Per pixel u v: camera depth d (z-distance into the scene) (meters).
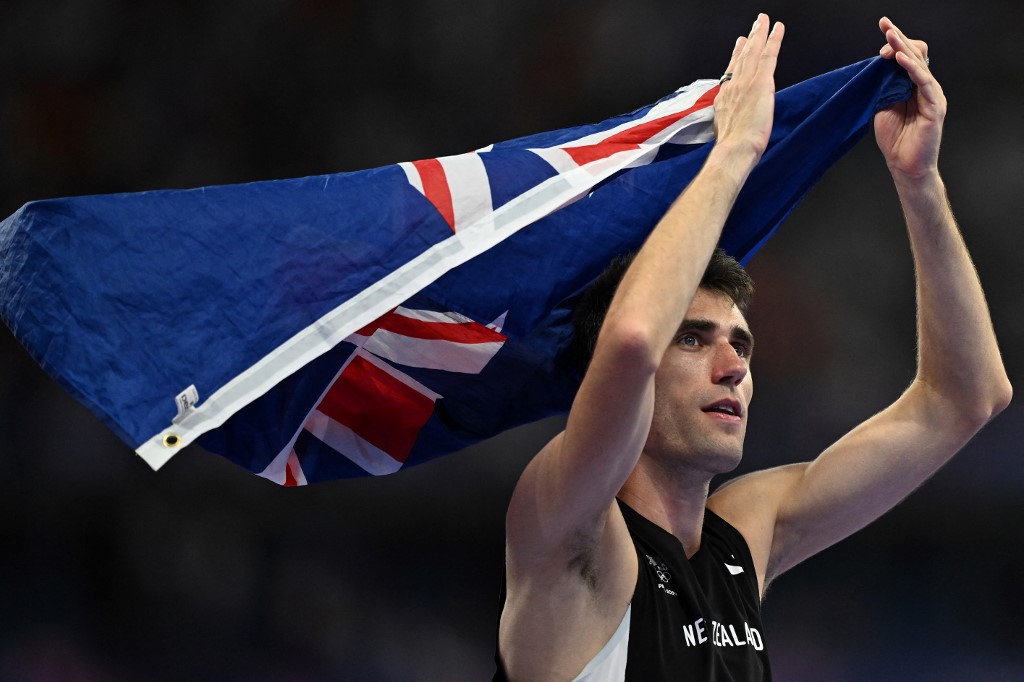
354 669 28.50
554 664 8.55
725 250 10.76
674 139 10.06
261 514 30.05
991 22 36.09
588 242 10.09
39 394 31.59
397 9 37.38
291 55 36.97
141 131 36.31
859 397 33.19
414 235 8.73
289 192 8.48
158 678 28.12
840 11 36.41
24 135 36.03
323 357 9.48
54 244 7.70
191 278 7.96
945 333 10.45
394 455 10.27
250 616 29.20
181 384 7.71
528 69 37.28
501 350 10.20
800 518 10.84
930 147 9.79
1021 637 28.53
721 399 9.16
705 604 9.27
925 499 30.56
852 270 34.25
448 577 29.98
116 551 30.11
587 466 7.73
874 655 28.22
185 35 36.78
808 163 10.44
